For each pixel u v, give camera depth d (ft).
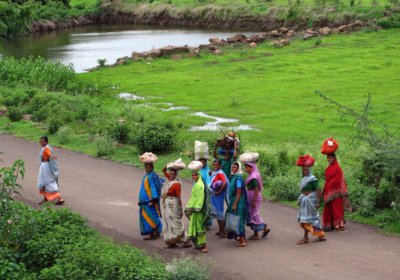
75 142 54.39
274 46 141.90
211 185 26.66
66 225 23.03
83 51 158.71
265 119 64.80
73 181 39.32
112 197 35.01
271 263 22.82
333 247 25.17
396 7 174.81
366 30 153.17
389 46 127.44
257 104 74.64
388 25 155.02
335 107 70.28
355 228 28.71
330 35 154.20
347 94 78.59
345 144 50.19
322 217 30.81
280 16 214.48
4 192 22.44
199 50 138.62
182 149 50.49
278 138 54.54
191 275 20.16
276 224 29.73
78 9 283.38
